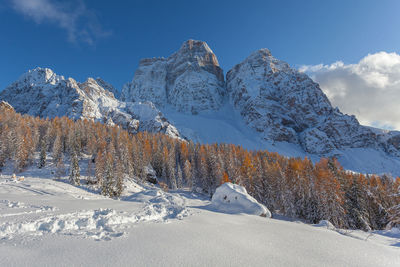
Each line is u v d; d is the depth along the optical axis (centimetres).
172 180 6962
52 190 4062
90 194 4684
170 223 930
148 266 491
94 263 489
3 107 11212
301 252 694
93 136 8931
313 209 3831
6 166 6194
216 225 999
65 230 720
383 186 4319
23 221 732
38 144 8269
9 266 450
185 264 518
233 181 4784
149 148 8569
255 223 1208
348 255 705
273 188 4447
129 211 1127
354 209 3553
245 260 575
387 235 1814
